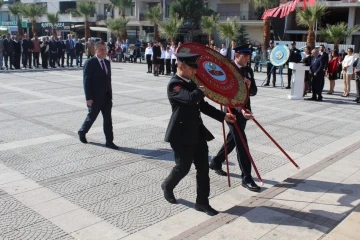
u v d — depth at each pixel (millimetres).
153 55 19125
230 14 41625
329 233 3883
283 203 4766
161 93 13484
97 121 8961
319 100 13031
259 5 29938
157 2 45562
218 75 4801
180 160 4461
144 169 5984
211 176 5785
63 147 6969
